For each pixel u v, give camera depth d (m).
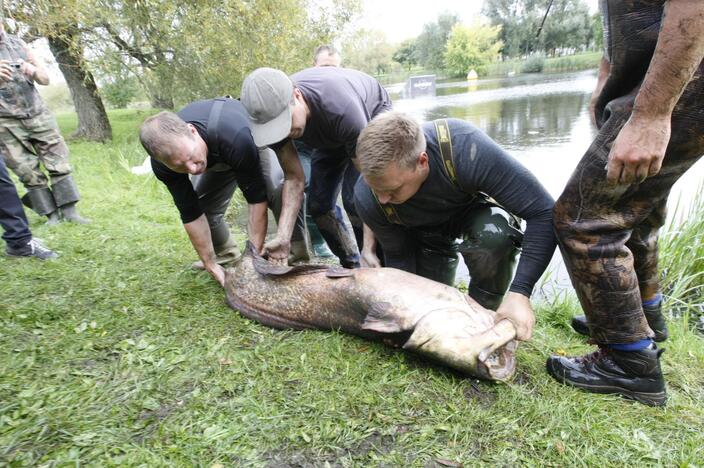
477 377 2.32
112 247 4.40
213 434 2.06
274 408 2.21
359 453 1.97
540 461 1.91
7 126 4.70
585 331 3.02
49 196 5.11
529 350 2.74
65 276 3.64
